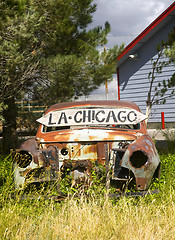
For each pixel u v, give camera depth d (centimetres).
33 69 894
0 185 525
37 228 361
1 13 642
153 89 1878
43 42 959
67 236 339
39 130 523
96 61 962
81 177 451
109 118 513
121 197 421
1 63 729
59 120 518
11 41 707
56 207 421
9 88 873
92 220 362
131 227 351
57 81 932
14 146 1038
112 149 441
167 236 342
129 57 1869
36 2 882
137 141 434
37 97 1080
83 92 1045
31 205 423
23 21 689
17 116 1114
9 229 350
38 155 433
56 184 438
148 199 439
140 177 414
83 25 1069
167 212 399
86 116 518
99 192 422
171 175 541
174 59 1106
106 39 1080
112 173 437
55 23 951
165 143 1112
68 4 969
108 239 333
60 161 470
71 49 1009
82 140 461
